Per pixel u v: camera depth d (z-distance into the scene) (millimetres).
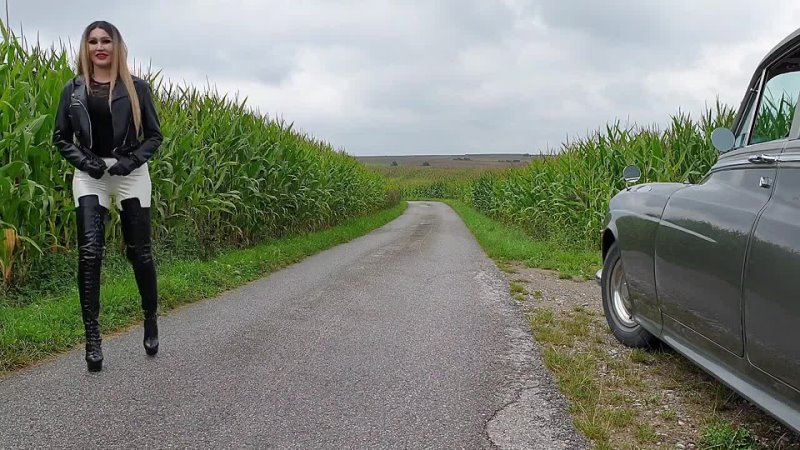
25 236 5477
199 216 8977
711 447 2732
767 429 2961
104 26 3379
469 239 14688
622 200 4465
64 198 5965
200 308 5555
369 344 4344
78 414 2932
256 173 10578
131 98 3418
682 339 3484
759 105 3484
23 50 5996
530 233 15812
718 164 3549
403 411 3096
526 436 2838
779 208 2572
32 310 4738
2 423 2801
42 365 3688
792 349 2354
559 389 3490
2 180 4852
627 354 4293
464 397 3320
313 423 2914
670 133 10219
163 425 2836
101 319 4660
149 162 7449
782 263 2406
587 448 2732
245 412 3021
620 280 4602
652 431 2891
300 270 8352
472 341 4508
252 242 11109
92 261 3471
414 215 30875
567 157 14398
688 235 3256
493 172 28906
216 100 10250
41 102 5676
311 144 17453
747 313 2670
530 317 5422
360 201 21984
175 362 3799
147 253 3721
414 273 8031
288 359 3930
